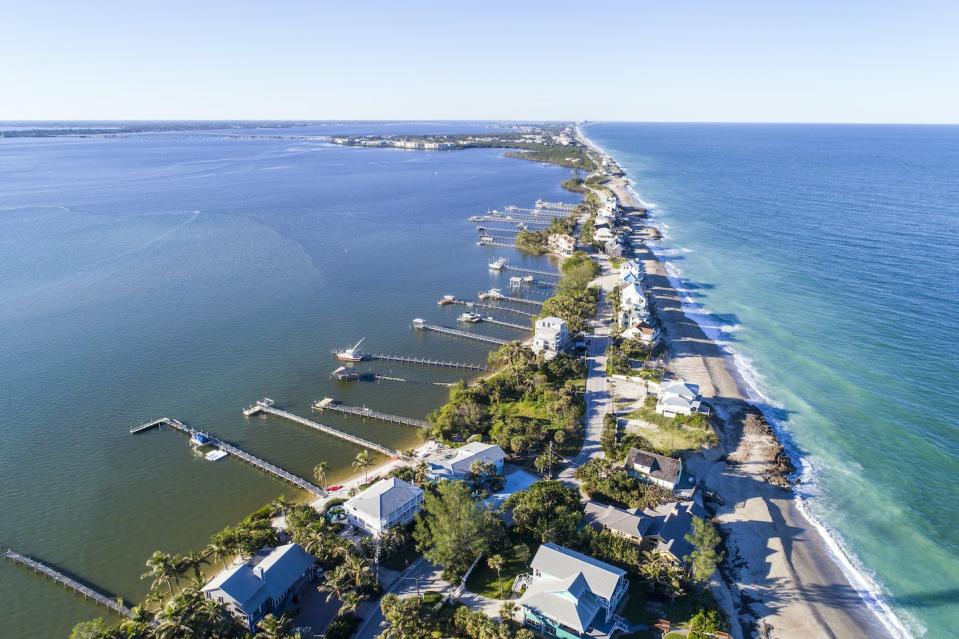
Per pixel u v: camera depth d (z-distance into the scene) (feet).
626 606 234.58
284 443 357.41
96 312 552.82
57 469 328.29
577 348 480.23
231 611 217.56
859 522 293.64
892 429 367.66
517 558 258.16
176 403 398.83
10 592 249.55
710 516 295.69
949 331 497.87
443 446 345.72
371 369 456.45
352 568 237.45
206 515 295.89
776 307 568.41
